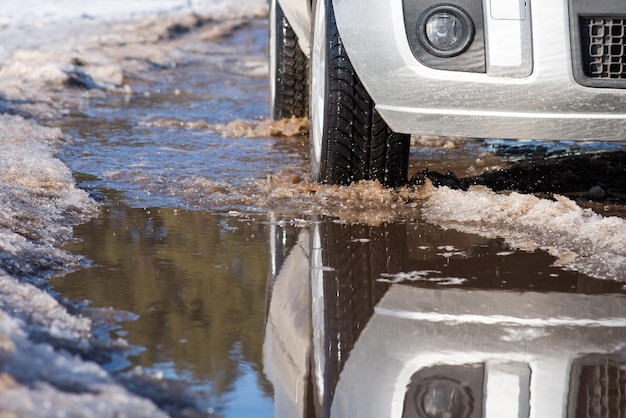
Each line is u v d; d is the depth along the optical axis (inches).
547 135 189.2
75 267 163.9
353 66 195.9
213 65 544.1
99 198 215.5
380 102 194.9
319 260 171.3
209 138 298.5
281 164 253.8
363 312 146.2
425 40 187.6
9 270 155.9
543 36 184.1
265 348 130.4
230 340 133.2
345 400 116.3
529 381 121.8
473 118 189.8
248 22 886.4
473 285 157.6
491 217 194.9
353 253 174.7
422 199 209.9
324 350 131.7
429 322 142.2
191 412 109.2
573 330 138.6
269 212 203.2
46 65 437.4
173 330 135.9
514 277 160.9
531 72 185.3
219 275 162.4
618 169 245.9
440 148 278.7
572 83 185.0
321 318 143.5
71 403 103.6
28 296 141.9
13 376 109.4
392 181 214.4
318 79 217.8
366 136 208.2
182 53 591.2
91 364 117.6
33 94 387.2
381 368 125.9
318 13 216.7
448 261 169.8
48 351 120.0
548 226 187.2
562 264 166.7
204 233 187.9
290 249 177.8
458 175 240.7
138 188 225.1
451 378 122.7
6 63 479.8
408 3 187.6
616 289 154.9
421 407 115.2
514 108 187.6
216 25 829.8
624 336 136.3
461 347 132.6
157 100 398.0
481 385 120.7
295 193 214.8
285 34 307.1
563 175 238.8
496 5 185.2
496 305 148.6
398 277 161.9
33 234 179.2
